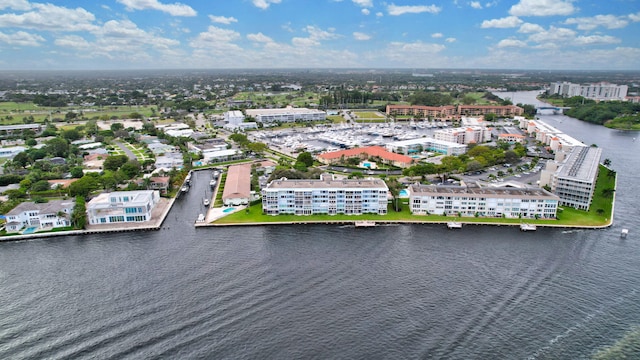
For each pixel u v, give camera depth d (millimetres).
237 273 194625
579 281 189375
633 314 166500
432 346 148250
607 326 159500
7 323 159125
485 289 182500
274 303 171625
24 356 143125
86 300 173250
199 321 160500
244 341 150125
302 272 195875
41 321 160250
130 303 171125
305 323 159625
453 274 194625
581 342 151000
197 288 182000
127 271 196625
